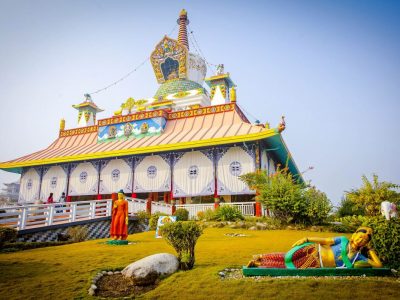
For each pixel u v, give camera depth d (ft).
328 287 19.19
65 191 105.19
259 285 20.02
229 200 92.22
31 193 111.24
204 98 124.26
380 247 24.16
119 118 110.32
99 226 61.87
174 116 105.40
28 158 113.60
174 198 91.25
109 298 20.26
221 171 85.05
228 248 35.29
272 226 57.82
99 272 25.26
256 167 81.35
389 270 21.18
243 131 83.97
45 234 50.78
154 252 33.76
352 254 21.50
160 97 129.18
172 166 91.61
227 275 23.38
